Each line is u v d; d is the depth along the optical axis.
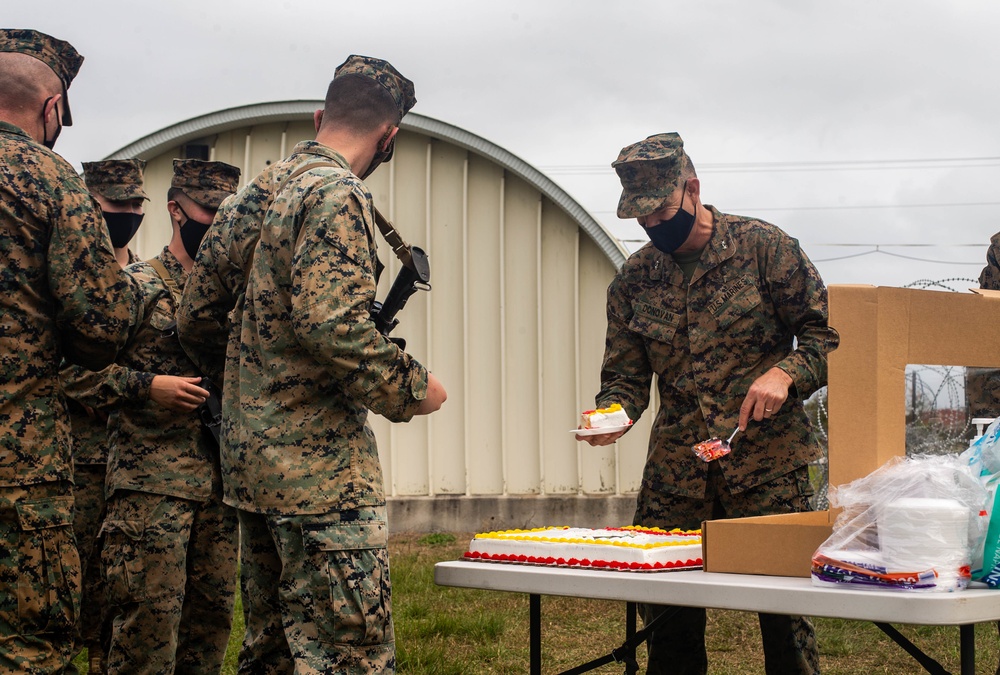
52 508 2.64
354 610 2.42
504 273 9.70
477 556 2.70
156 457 3.44
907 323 2.30
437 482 9.66
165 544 3.41
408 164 9.88
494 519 9.55
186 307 2.97
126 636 3.40
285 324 2.50
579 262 9.65
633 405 3.64
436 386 2.58
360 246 2.47
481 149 9.55
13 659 2.54
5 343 2.59
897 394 2.28
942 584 1.98
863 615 1.96
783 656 3.35
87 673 4.59
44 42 2.88
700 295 3.49
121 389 3.36
